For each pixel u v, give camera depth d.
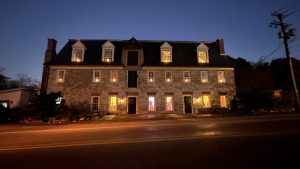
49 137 10.99
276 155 5.92
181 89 25.38
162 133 10.45
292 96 24.22
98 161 6.30
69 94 24.20
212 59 27.47
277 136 8.23
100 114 22.19
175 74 25.80
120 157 6.57
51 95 20.20
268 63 34.66
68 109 21.02
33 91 27.44
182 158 6.13
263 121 12.58
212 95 25.47
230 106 24.55
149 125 13.70
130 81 25.45
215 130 10.49
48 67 25.11
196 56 27.56
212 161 5.72
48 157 7.02
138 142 8.55
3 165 6.34
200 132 10.17
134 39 26.86
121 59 26.14
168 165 5.60
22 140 10.47
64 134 11.70
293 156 5.75
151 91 25.06
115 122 16.84
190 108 25.06
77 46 26.06
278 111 19.66
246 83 31.45
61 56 25.95
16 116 19.25
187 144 7.76
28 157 7.14
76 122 17.89
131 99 24.94
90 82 24.78
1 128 15.61
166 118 18.33
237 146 7.08
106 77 25.12
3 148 8.74
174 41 29.97
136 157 6.48
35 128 14.85
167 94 25.11
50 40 26.48
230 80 26.19
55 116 19.38
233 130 10.18
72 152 7.53
